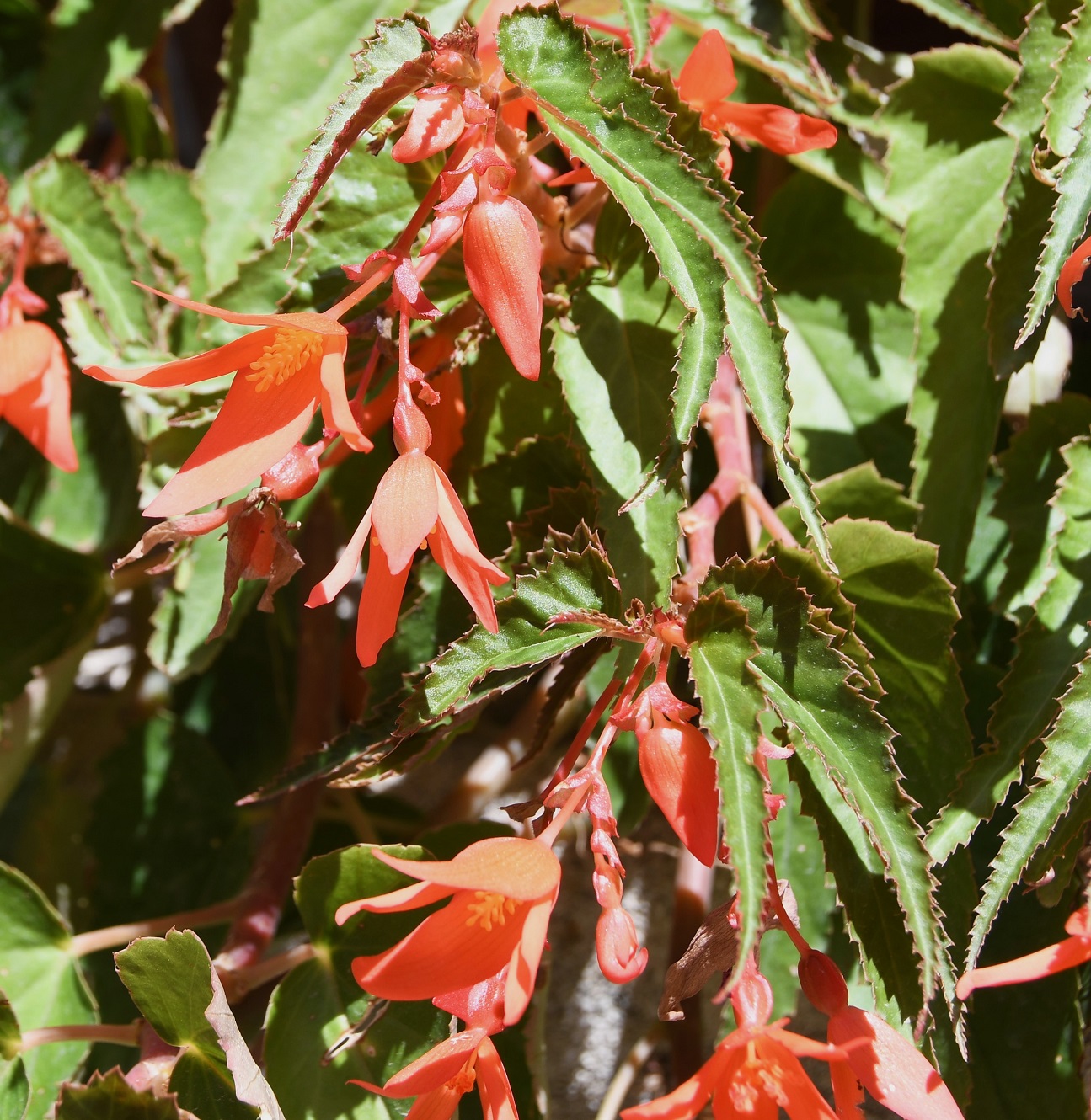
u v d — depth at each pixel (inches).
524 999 28.9
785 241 36.5
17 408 33.9
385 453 35.3
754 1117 29.6
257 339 30.3
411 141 29.9
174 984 31.9
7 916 34.7
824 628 31.3
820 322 36.3
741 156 37.6
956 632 34.0
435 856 33.7
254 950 35.0
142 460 37.5
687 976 30.5
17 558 37.8
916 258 34.6
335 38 37.0
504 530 33.2
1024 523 34.1
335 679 39.5
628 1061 35.9
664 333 32.2
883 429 35.8
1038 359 35.3
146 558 39.3
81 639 38.5
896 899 31.5
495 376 33.6
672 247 30.3
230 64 37.0
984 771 31.8
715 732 30.0
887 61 37.9
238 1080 31.5
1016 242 32.5
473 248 30.0
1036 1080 33.0
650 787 30.1
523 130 32.1
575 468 32.9
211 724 43.0
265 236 36.7
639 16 31.7
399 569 29.5
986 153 34.6
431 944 29.6
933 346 34.4
